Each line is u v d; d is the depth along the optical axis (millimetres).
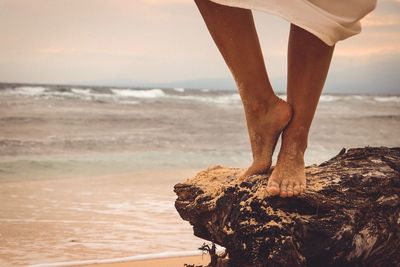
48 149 11664
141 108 27750
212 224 3297
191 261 4242
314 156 10930
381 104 46188
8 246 4582
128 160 10266
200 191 3445
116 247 4621
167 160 10453
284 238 2939
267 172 3301
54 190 7098
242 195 3184
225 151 12062
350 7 2879
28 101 25719
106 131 15953
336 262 3018
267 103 3205
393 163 3352
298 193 3016
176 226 5359
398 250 3150
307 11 2789
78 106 26016
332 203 3012
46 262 4184
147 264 4145
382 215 3068
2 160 9688
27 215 5676
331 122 22375
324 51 3066
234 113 26125
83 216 5684
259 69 3129
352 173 3205
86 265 4090
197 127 18125
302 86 3133
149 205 6262
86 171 8836
